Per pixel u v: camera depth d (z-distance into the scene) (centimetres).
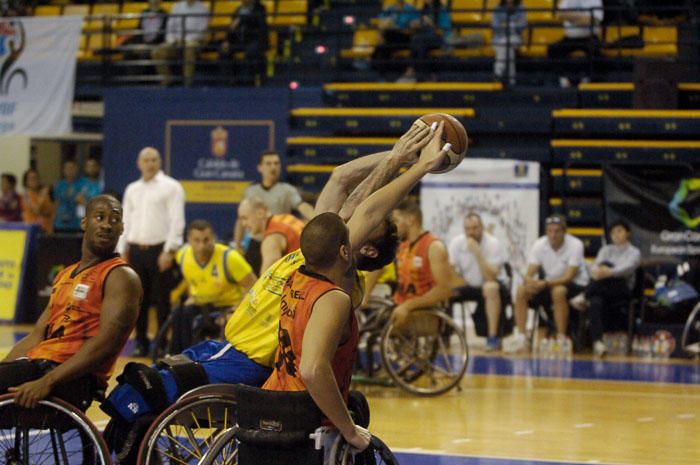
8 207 1961
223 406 586
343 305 484
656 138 1820
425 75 1975
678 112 1769
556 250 1497
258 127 1875
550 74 1936
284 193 1291
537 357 1452
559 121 1805
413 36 1958
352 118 1852
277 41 2130
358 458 518
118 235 623
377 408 1027
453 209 1664
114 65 2027
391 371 1093
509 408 1034
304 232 499
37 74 1894
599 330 1468
